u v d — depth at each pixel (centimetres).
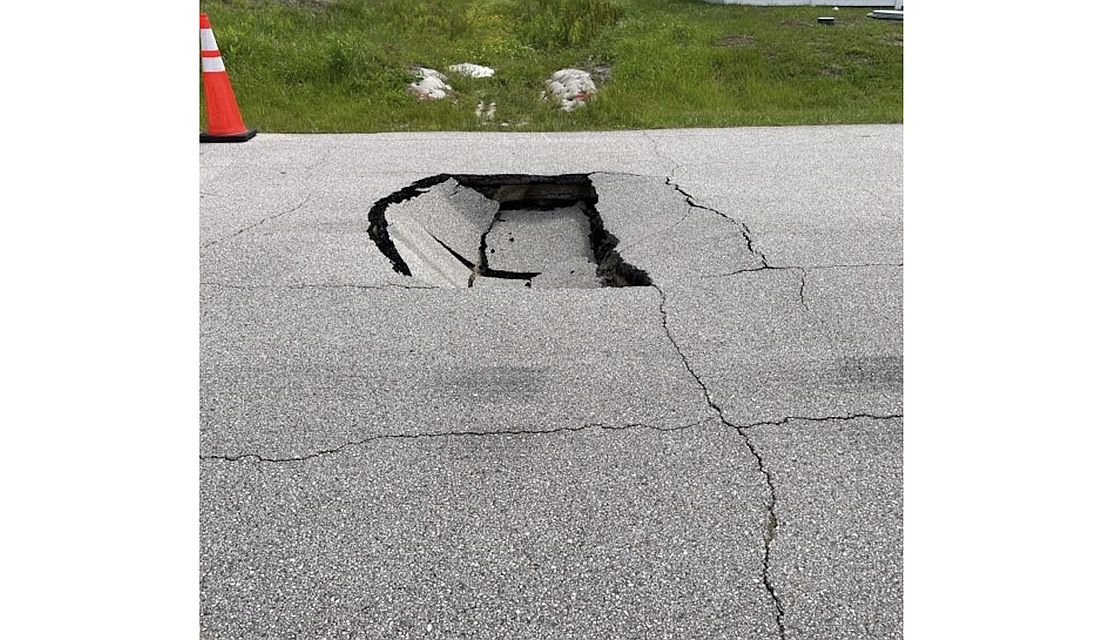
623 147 644
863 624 189
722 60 1002
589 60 1038
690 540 212
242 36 940
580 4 1256
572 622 188
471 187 545
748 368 296
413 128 739
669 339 319
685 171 565
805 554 209
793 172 563
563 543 211
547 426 262
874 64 995
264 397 277
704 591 197
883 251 408
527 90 932
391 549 210
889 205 483
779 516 221
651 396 279
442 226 496
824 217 461
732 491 231
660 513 222
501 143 658
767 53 1036
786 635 186
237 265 388
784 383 286
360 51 917
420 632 185
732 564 205
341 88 866
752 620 189
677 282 377
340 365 298
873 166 579
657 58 1002
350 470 240
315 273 381
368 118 768
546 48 1150
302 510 224
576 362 301
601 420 265
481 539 213
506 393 280
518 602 193
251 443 252
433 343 316
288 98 826
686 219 464
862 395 278
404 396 279
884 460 245
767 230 441
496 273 475
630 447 251
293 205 478
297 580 201
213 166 571
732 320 335
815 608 193
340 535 215
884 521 220
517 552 208
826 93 912
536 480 235
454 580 200
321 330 325
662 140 674
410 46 1095
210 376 289
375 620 189
